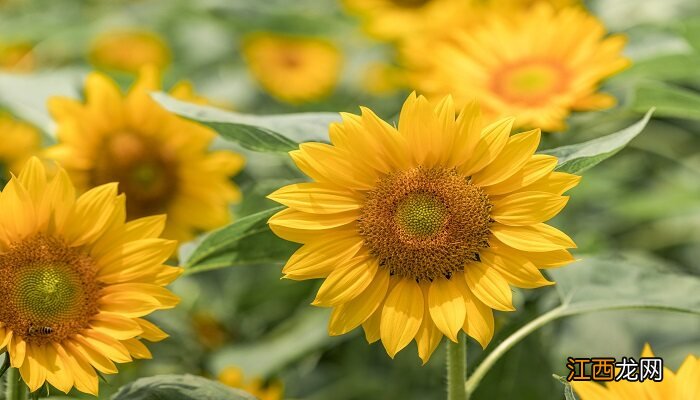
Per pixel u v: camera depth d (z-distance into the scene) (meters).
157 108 1.57
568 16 1.55
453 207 1.24
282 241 1.32
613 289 1.35
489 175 1.24
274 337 1.69
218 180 1.59
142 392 1.27
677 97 1.45
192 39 2.34
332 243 1.24
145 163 1.57
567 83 1.49
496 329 1.55
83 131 1.55
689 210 1.82
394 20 1.94
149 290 1.25
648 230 1.83
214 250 1.32
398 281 1.24
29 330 1.23
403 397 1.66
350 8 1.99
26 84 1.64
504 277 1.23
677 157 1.82
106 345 1.23
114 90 1.56
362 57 2.25
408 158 1.24
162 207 1.58
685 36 1.51
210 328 1.72
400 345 1.23
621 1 1.79
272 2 1.94
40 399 1.30
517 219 1.23
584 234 1.72
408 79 1.69
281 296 1.73
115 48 2.26
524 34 1.54
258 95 2.20
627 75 1.55
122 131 1.56
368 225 1.24
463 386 1.27
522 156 1.23
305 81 2.17
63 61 2.31
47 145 1.71
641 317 1.75
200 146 1.58
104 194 1.26
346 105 2.15
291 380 1.73
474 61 1.53
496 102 1.48
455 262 1.23
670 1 1.78
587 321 1.71
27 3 2.52
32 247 1.25
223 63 2.29
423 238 1.24
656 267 1.37
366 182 1.24
